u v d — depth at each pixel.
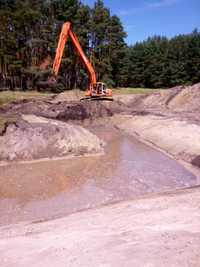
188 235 6.62
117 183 12.84
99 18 51.22
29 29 45.88
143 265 5.23
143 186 12.48
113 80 56.09
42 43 46.09
